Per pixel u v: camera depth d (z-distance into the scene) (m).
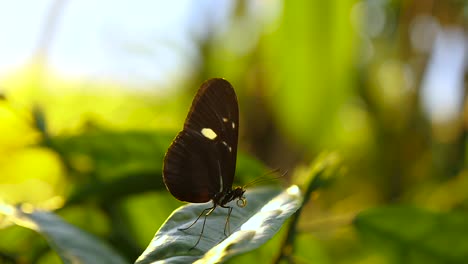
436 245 0.55
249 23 0.78
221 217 0.48
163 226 0.48
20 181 0.66
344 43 0.65
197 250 0.47
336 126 0.71
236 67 0.79
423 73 0.79
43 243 0.56
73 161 0.59
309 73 0.65
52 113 0.71
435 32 0.78
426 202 0.70
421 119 0.80
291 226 0.52
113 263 0.50
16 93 0.68
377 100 0.81
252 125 0.77
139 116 0.80
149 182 0.57
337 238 0.67
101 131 0.57
